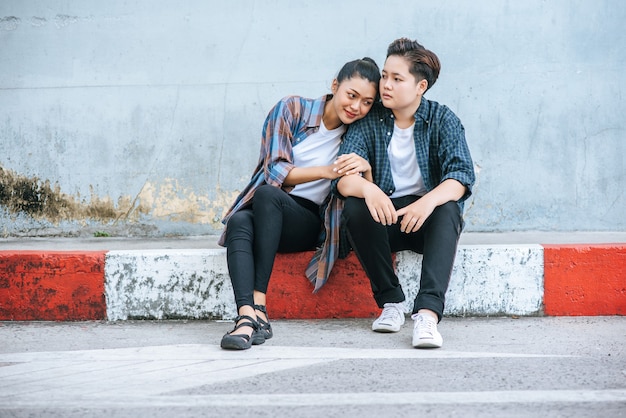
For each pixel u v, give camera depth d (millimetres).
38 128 4910
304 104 3449
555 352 2979
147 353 3023
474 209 4789
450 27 4754
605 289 3514
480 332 3283
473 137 4766
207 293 3555
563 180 4758
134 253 3566
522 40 4730
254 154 4859
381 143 3361
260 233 3201
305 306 3555
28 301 3578
